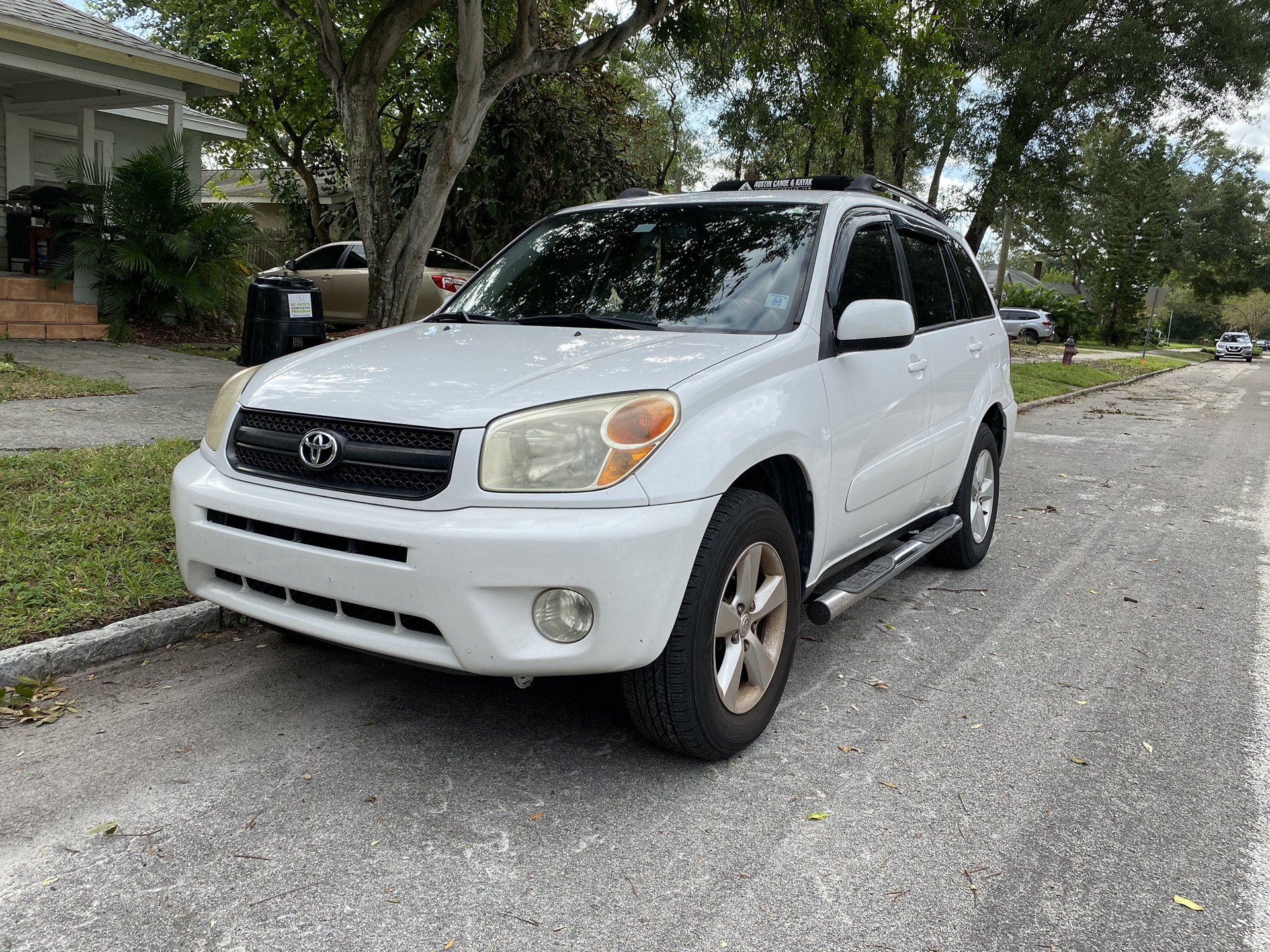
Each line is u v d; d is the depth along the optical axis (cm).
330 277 1416
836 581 460
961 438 473
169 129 1268
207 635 381
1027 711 351
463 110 959
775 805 273
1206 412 1794
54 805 256
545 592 247
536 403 259
